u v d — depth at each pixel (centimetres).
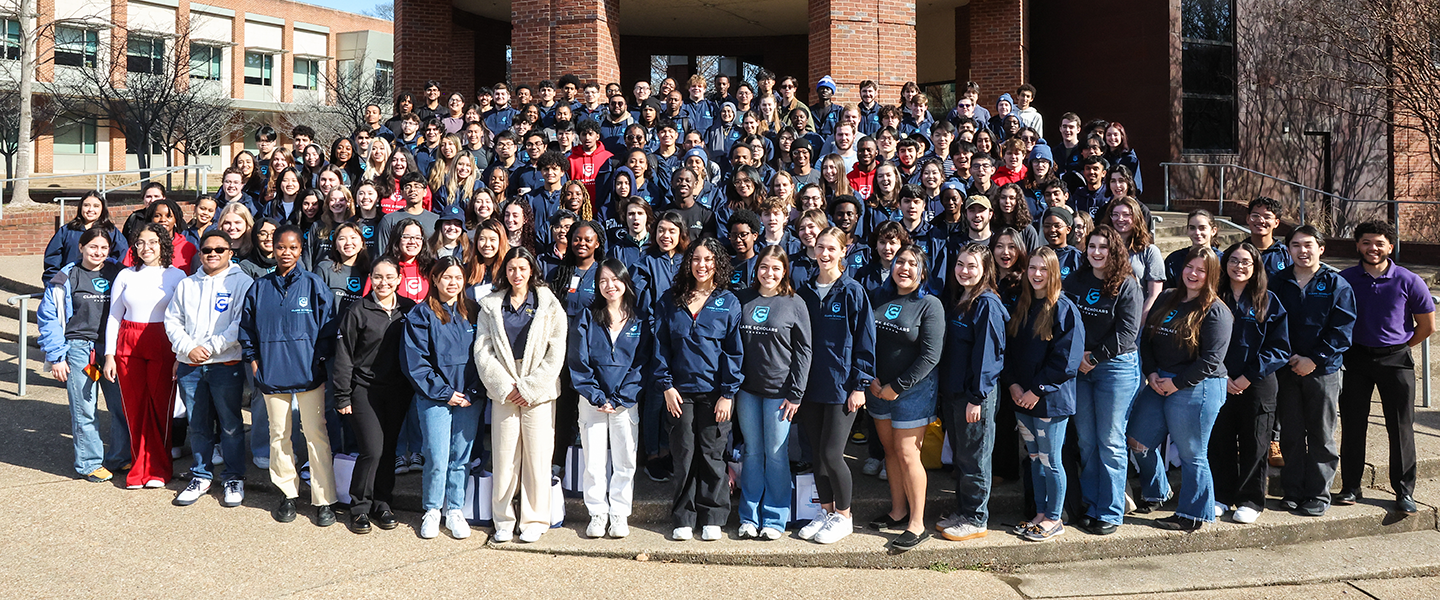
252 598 454
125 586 463
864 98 1076
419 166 893
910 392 515
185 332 571
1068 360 504
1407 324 564
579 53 1408
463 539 535
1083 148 872
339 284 614
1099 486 539
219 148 4131
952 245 636
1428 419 721
